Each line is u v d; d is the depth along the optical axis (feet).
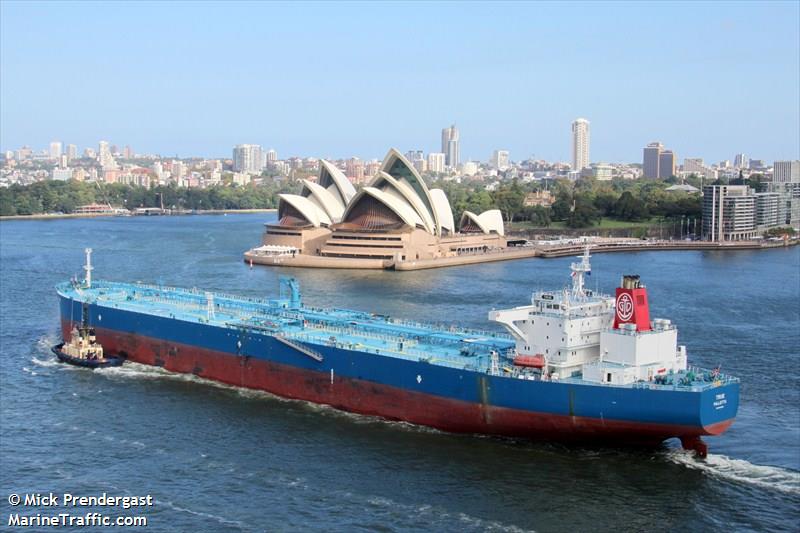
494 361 241.55
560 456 231.09
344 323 307.17
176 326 323.37
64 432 251.60
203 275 640.17
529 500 205.57
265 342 292.61
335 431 253.65
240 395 293.23
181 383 309.22
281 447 239.71
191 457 232.12
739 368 329.72
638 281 232.32
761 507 202.18
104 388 299.79
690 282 606.96
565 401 226.79
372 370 264.52
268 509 200.44
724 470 222.07
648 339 229.66
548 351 241.14
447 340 280.51
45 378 312.29
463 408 245.24
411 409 257.34
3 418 263.90
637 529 192.34
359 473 221.25
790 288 572.10
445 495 208.23
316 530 190.19
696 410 213.87
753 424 258.78
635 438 225.97
